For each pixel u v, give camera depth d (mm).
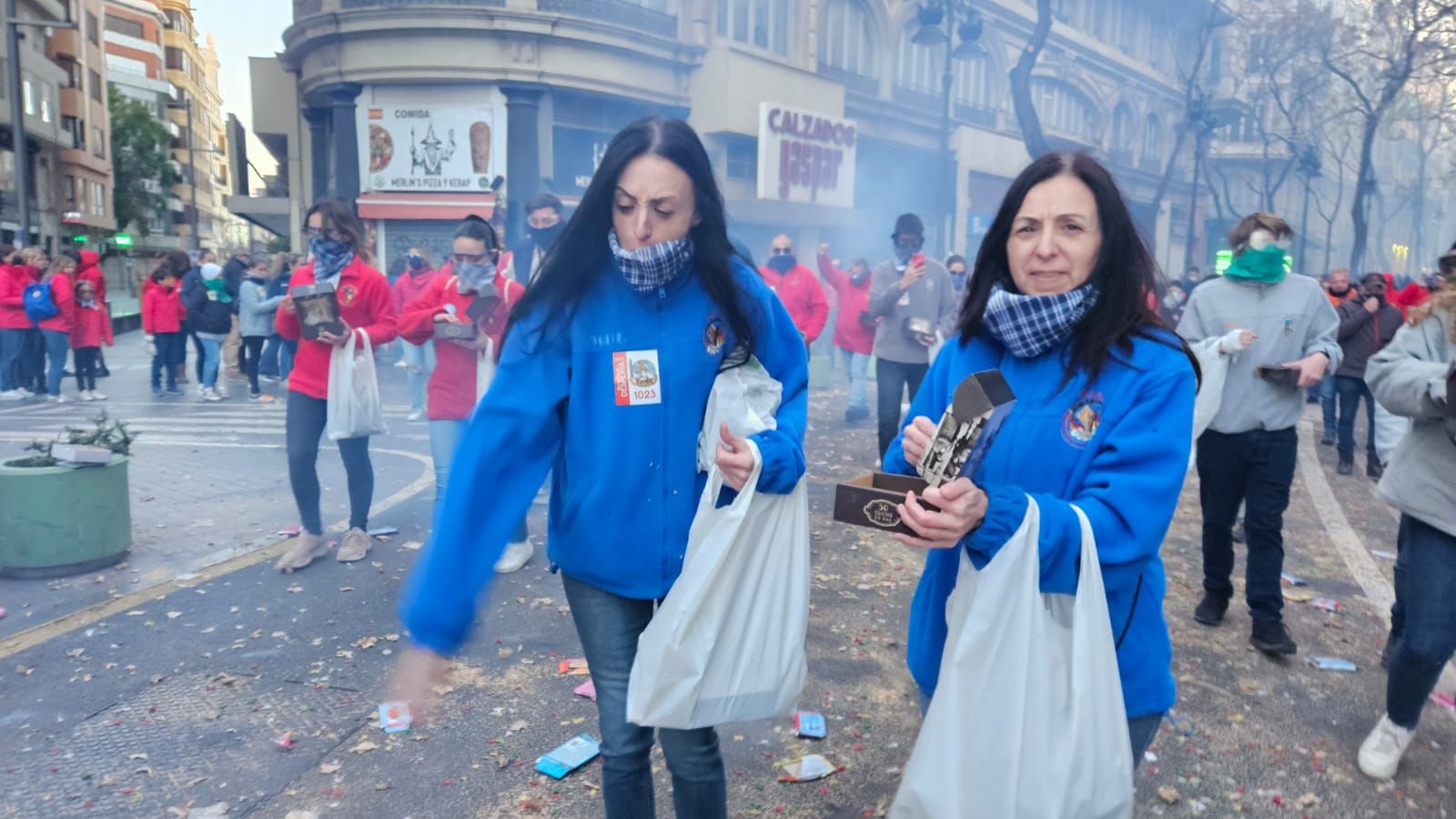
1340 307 9578
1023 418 1910
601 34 21234
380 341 5395
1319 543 6605
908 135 30062
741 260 2295
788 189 24500
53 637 4438
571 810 3059
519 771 3291
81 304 13094
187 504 7000
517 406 2178
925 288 7480
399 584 5176
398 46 20828
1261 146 50344
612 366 2205
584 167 22531
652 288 2189
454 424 5297
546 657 4223
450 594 2047
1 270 13086
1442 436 3152
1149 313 1898
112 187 53125
